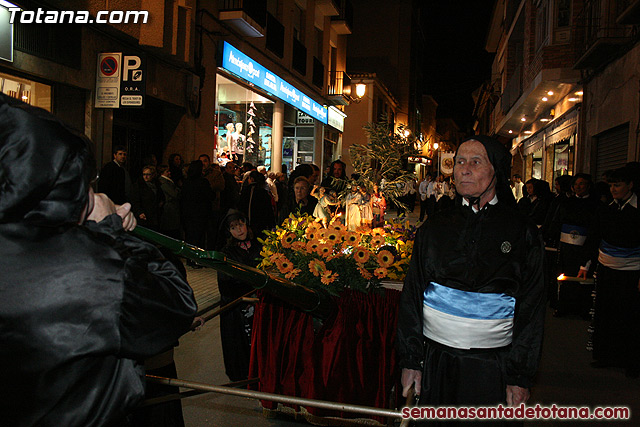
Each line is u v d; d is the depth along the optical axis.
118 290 1.34
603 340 5.21
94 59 8.39
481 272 2.27
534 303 2.27
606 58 11.27
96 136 8.55
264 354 3.70
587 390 4.63
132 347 1.36
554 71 13.46
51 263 1.31
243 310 4.31
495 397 2.22
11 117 1.31
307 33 19.64
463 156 2.37
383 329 3.57
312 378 3.53
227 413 3.95
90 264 1.34
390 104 36.41
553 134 17.94
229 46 12.54
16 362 1.28
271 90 15.45
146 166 8.49
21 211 1.30
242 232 4.32
